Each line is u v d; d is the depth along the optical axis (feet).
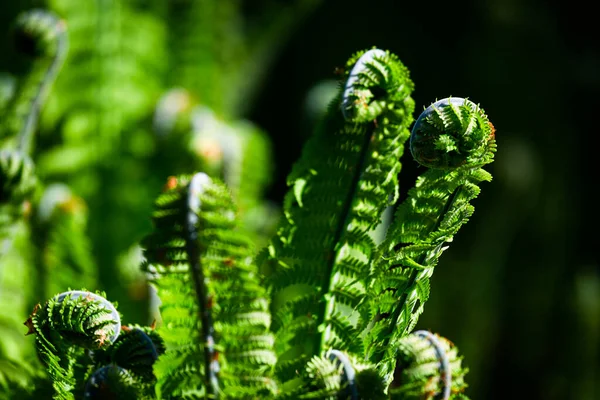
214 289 2.70
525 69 17.88
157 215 2.69
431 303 16.89
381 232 5.39
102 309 2.75
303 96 17.30
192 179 2.69
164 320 2.74
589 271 18.28
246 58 10.82
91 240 7.40
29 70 3.90
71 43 8.23
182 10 9.25
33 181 3.52
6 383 3.17
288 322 2.88
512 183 17.61
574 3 18.33
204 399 2.73
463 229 17.51
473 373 17.21
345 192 2.89
